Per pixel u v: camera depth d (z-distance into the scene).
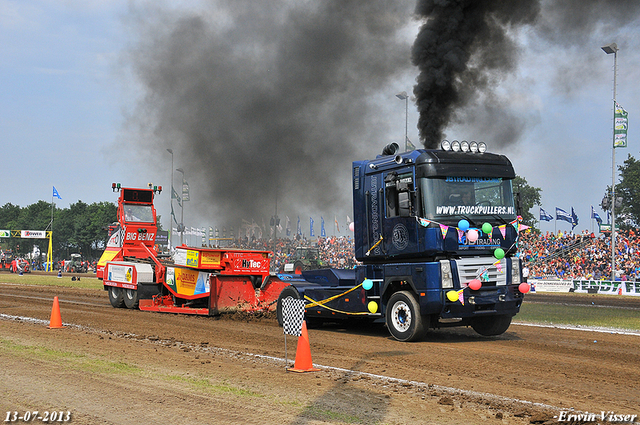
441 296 10.75
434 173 10.96
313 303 13.56
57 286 30.83
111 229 20.61
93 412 6.11
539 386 7.48
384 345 10.95
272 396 6.76
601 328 14.11
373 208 12.21
